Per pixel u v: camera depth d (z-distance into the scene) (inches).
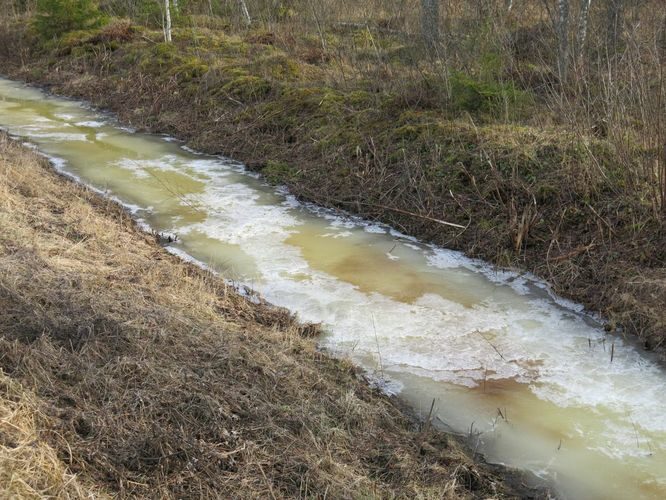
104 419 162.9
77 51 697.6
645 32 340.8
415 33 463.8
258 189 393.1
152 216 350.6
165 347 197.5
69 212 315.9
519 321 254.8
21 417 152.4
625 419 201.9
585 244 284.5
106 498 141.0
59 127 525.3
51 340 191.6
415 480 166.4
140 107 558.3
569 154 317.4
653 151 290.2
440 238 321.7
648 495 173.2
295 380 196.7
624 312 248.4
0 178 329.1
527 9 457.1
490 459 186.1
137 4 796.6
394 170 364.5
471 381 220.5
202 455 158.1
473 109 381.7
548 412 205.8
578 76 325.7
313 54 555.5
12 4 894.4
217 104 507.5
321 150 406.6
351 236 330.0
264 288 278.2
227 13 758.5
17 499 130.4
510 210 309.0
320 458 163.5
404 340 242.5
